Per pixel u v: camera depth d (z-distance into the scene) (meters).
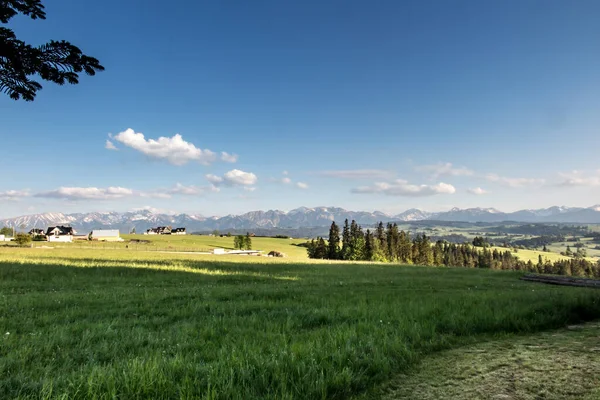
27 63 3.58
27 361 5.27
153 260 39.41
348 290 15.50
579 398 3.61
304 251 156.12
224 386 3.92
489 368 4.69
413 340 6.07
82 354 5.63
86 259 36.88
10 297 12.94
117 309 10.58
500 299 10.98
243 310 10.08
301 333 6.97
